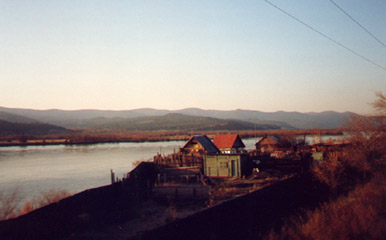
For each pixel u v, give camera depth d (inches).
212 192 1136.2
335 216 648.4
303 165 1147.3
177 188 1120.2
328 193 1040.8
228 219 605.9
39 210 632.4
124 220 856.3
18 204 1047.6
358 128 1330.0
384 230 586.6
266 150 2235.5
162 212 942.4
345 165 1167.0
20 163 2397.9
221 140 2250.2
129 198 1024.9
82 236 705.0
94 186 1453.0
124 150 3639.3
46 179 1658.5
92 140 5334.6
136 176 1159.6
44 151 3560.5
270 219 751.7
